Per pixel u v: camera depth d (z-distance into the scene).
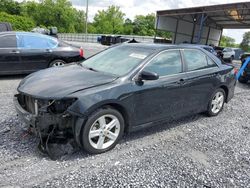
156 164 3.55
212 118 5.67
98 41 42.50
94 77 3.93
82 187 2.93
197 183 3.19
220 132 4.89
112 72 4.18
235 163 3.76
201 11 29.12
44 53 8.27
